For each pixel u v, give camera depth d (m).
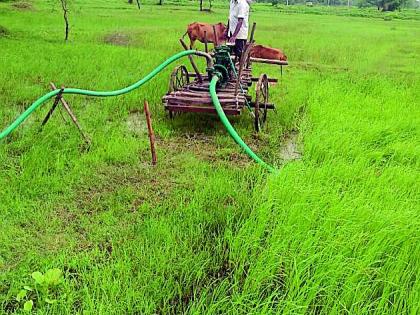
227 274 4.24
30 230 4.61
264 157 6.81
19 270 4.02
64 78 10.17
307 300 3.62
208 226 4.88
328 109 8.48
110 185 5.68
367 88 10.88
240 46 8.46
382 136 7.38
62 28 19.86
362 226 4.48
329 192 5.22
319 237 4.20
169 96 7.38
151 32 19.84
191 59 8.08
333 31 25.98
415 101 9.91
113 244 4.48
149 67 11.87
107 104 8.53
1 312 3.58
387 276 4.01
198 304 3.67
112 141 6.72
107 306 3.57
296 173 5.48
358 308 3.65
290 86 11.22
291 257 4.12
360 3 102.31
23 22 21.11
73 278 3.93
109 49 14.29
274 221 4.68
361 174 5.80
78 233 4.65
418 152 6.73
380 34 25.77
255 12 46.16
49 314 3.54
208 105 7.30
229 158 6.70
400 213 4.68
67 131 6.96
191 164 6.30
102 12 29.95
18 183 5.43
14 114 7.74
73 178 5.66
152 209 5.12
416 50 18.91
